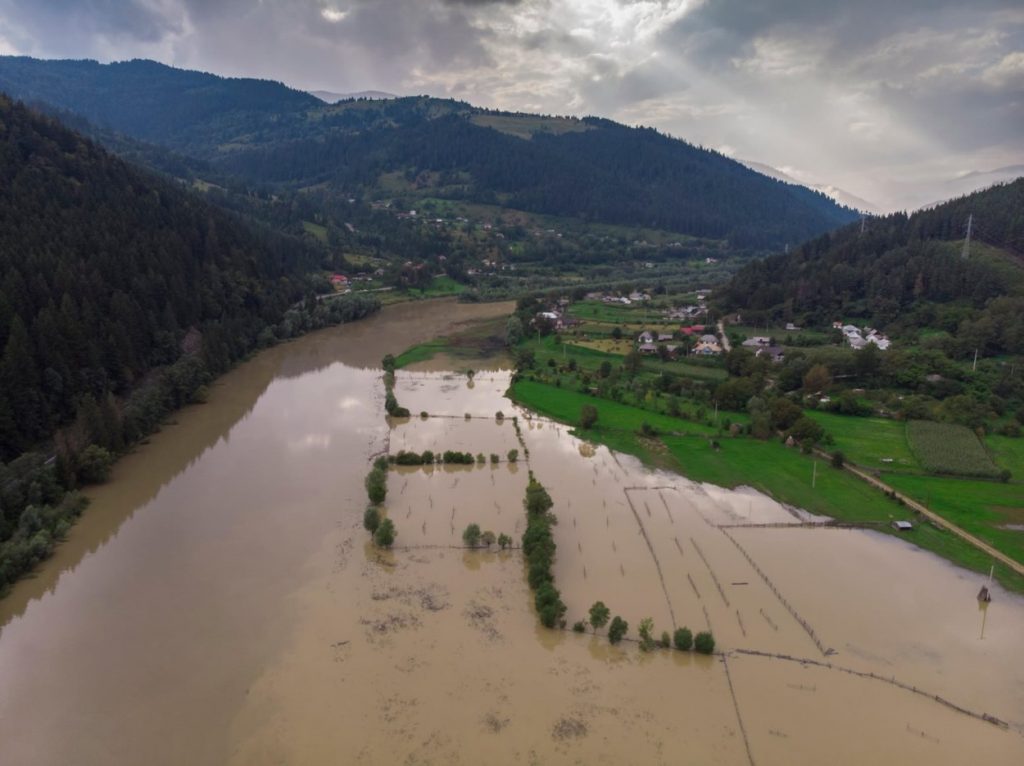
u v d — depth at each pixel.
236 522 81.44
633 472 100.94
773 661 58.72
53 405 101.81
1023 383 130.12
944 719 52.78
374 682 54.81
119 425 101.00
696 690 54.97
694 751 48.91
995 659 59.91
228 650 58.38
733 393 130.75
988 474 98.31
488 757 47.78
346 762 47.06
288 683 54.50
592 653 59.06
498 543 77.00
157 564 71.88
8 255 118.12
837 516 86.75
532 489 86.62
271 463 100.50
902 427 120.50
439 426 119.75
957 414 120.50
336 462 101.25
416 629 61.72
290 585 68.31
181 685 54.19
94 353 113.12
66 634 60.12
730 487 95.94
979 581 72.44
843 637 62.34
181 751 47.88
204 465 99.38
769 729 51.16
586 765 47.38
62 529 76.50
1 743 48.34
